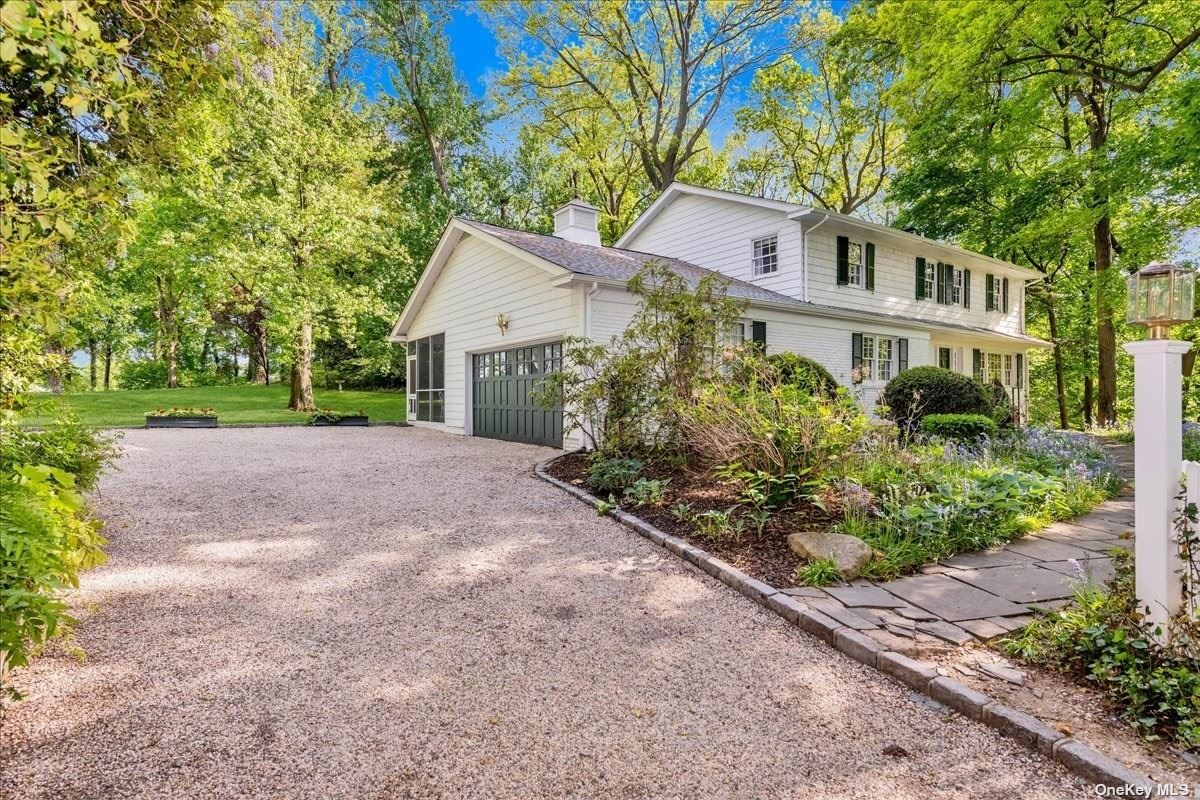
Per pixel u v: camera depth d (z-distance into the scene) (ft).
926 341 52.08
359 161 60.34
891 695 9.07
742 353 24.21
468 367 44.16
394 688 9.13
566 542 16.53
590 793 6.95
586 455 28.40
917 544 14.83
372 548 15.78
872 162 77.15
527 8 67.87
